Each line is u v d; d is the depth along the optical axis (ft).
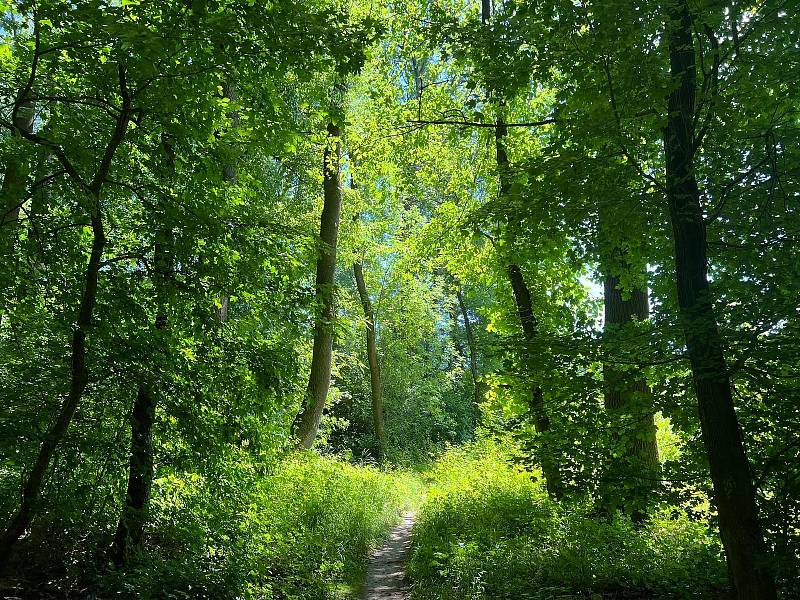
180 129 18.16
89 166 17.94
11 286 18.10
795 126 19.13
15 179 16.98
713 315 16.90
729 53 18.25
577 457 20.29
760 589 15.72
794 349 15.65
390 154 41.22
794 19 16.98
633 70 18.48
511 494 35.55
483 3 37.27
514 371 21.74
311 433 48.32
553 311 35.91
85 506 19.21
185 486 24.18
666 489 19.43
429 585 26.48
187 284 19.26
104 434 19.76
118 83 17.06
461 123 33.06
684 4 17.47
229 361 20.86
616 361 19.54
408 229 78.64
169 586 18.56
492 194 40.09
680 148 19.24
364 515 41.27
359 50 17.52
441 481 57.52
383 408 102.99
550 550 25.76
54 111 18.53
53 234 18.63
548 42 20.62
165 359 19.36
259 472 24.25
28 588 17.29
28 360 19.25
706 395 17.35
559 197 22.09
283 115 20.20
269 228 20.98
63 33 15.83
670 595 19.94
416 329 104.83
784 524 15.78
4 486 20.10
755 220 19.76
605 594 21.50
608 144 21.85
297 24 17.08
